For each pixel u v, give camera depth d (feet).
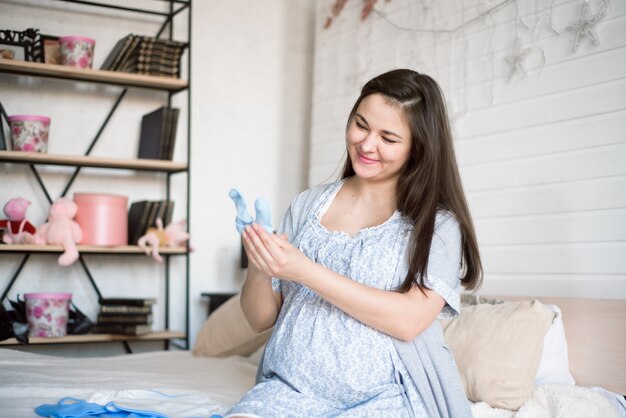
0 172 10.78
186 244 11.05
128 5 11.62
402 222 5.32
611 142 7.70
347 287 4.75
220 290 12.30
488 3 9.10
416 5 10.24
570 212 8.07
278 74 12.94
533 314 6.97
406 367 5.08
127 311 10.57
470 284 5.60
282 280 5.54
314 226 5.53
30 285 10.94
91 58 10.52
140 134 11.62
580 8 8.03
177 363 9.06
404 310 4.89
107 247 10.32
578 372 7.45
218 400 6.62
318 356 4.98
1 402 5.60
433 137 5.25
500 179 8.89
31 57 10.57
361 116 5.22
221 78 12.48
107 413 5.25
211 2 12.43
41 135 10.16
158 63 11.01
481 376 6.73
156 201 10.89
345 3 11.68
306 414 4.87
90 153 11.34
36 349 11.00
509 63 8.82
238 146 12.58
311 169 12.32
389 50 10.73
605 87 7.77
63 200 10.21
